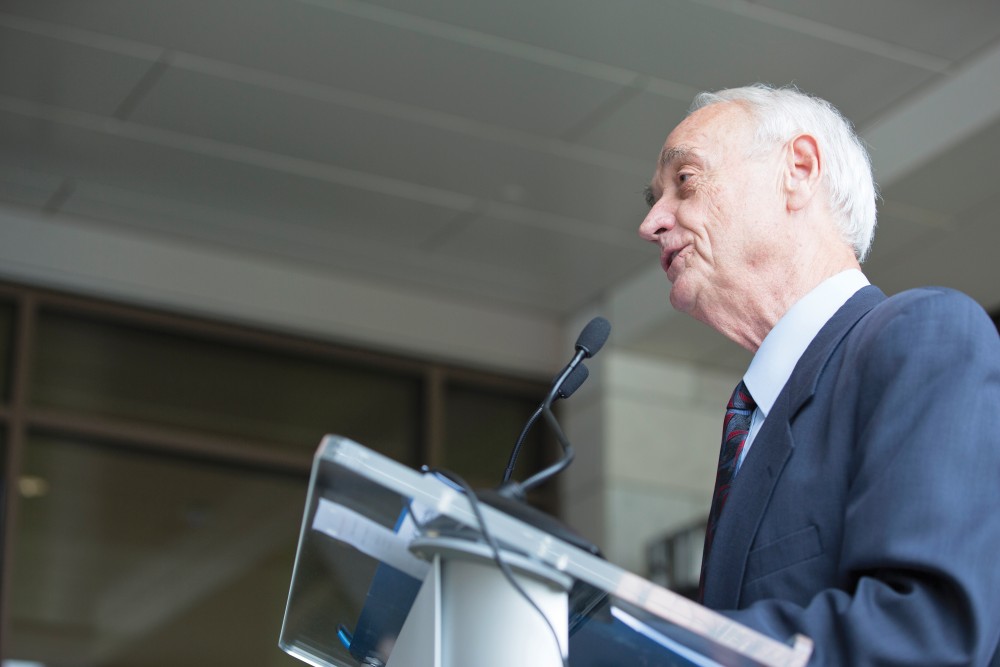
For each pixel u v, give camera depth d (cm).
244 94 564
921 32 514
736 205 203
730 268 201
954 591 141
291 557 690
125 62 543
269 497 700
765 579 165
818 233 201
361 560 140
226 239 696
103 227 686
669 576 696
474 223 663
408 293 740
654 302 698
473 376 754
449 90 555
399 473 128
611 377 733
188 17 514
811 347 179
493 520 131
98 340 688
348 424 724
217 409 700
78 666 636
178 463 688
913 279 643
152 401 689
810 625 143
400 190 636
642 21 509
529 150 597
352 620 147
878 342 165
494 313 754
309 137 593
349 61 538
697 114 214
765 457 172
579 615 138
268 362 720
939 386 156
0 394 661
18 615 633
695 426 742
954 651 139
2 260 665
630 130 578
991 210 579
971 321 161
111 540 662
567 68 539
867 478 154
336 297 724
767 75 540
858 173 207
